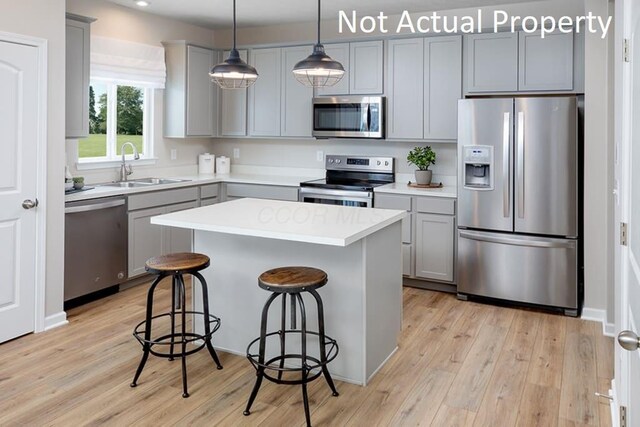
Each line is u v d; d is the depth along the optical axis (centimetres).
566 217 388
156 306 409
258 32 583
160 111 545
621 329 210
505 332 360
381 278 301
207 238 324
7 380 283
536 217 397
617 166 227
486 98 440
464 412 254
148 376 290
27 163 340
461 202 424
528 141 393
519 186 399
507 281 412
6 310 333
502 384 282
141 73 507
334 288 288
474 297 435
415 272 462
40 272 352
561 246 391
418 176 483
